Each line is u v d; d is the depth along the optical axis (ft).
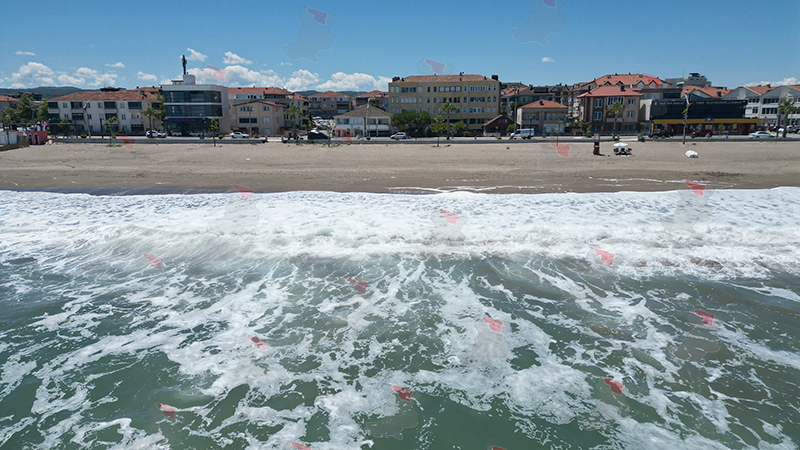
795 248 35.19
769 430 16.89
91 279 31.17
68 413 18.24
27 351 22.63
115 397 19.13
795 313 25.54
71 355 22.25
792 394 18.85
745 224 41.19
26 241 38.70
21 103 290.97
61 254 35.81
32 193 63.67
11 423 17.70
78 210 50.19
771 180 70.85
